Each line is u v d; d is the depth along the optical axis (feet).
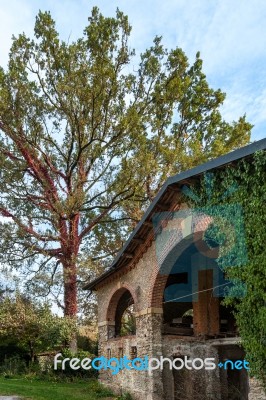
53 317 81.51
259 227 34.91
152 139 84.33
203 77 91.45
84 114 78.28
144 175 78.18
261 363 35.01
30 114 80.48
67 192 83.56
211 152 86.38
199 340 53.31
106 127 79.51
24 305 83.82
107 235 96.37
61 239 82.48
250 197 36.17
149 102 86.99
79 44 79.92
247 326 36.27
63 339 78.69
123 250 53.98
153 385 48.44
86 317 99.55
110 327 64.28
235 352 53.01
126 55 81.92
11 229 81.51
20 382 63.87
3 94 76.95
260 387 35.73
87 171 84.53
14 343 81.05
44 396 51.06
